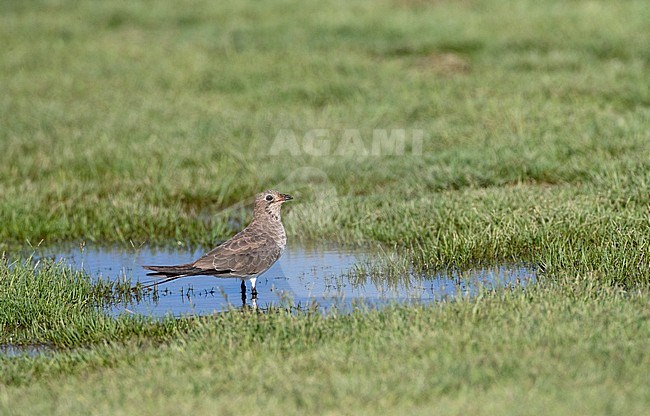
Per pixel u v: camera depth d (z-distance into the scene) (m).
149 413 9.90
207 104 27.69
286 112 26.33
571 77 26.77
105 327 13.41
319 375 10.70
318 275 15.99
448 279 15.30
